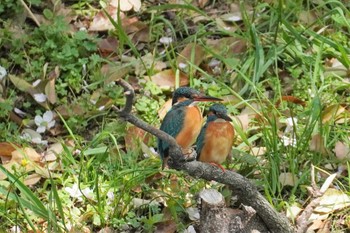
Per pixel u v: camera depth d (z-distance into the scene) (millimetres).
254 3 12461
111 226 9312
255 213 8625
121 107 11016
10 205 9500
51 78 11211
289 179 9648
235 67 11148
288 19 12102
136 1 12305
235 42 11695
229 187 8594
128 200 9406
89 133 10773
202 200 8500
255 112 10586
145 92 11148
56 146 10445
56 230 8961
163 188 9711
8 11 12180
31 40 11734
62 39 11633
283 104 10852
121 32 11336
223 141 8312
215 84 11211
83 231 9172
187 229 9156
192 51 11469
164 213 9312
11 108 10859
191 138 8367
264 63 11352
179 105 8414
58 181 9883
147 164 10031
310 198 9156
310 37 11883
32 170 10000
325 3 11836
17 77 11180
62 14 12156
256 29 11914
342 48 11141
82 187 9703
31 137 10578
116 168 9945
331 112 10562
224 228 8445
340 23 11711
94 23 12031
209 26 12258
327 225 9242
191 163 8109
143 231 9281
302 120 10531
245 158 9797
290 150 9945
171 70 11273
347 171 9891
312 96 10891
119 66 11375
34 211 9000
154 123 10664
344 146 10047
